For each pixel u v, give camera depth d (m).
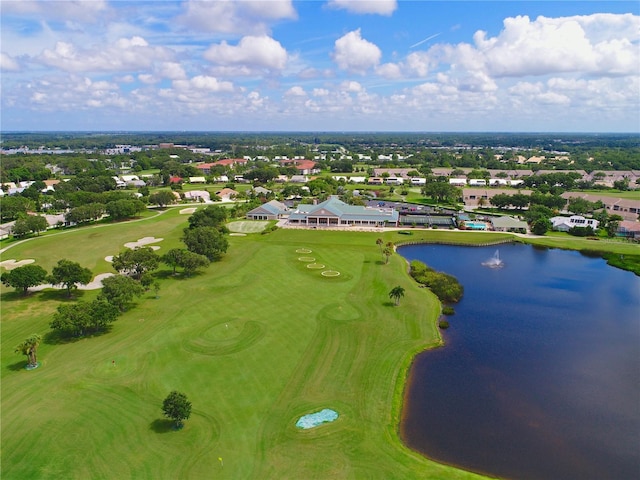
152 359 75.12
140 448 54.00
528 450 57.34
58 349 78.50
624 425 62.97
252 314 94.62
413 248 159.75
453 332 90.69
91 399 63.62
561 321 97.19
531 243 165.62
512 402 67.56
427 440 58.50
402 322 92.19
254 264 132.25
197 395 65.19
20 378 69.00
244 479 49.41
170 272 124.06
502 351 83.19
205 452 53.50
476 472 53.28
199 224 164.00
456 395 68.81
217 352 77.81
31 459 51.84
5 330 86.44
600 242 163.88
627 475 53.72
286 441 55.84
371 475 50.78
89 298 104.56
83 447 54.00
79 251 145.62
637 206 197.88
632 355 82.81
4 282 103.88
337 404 63.94
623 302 108.44
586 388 71.88
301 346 80.62
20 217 180.38
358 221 188.38
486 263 141.00
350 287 112.19
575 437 60.22
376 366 74.69
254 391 66.44
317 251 147.62
